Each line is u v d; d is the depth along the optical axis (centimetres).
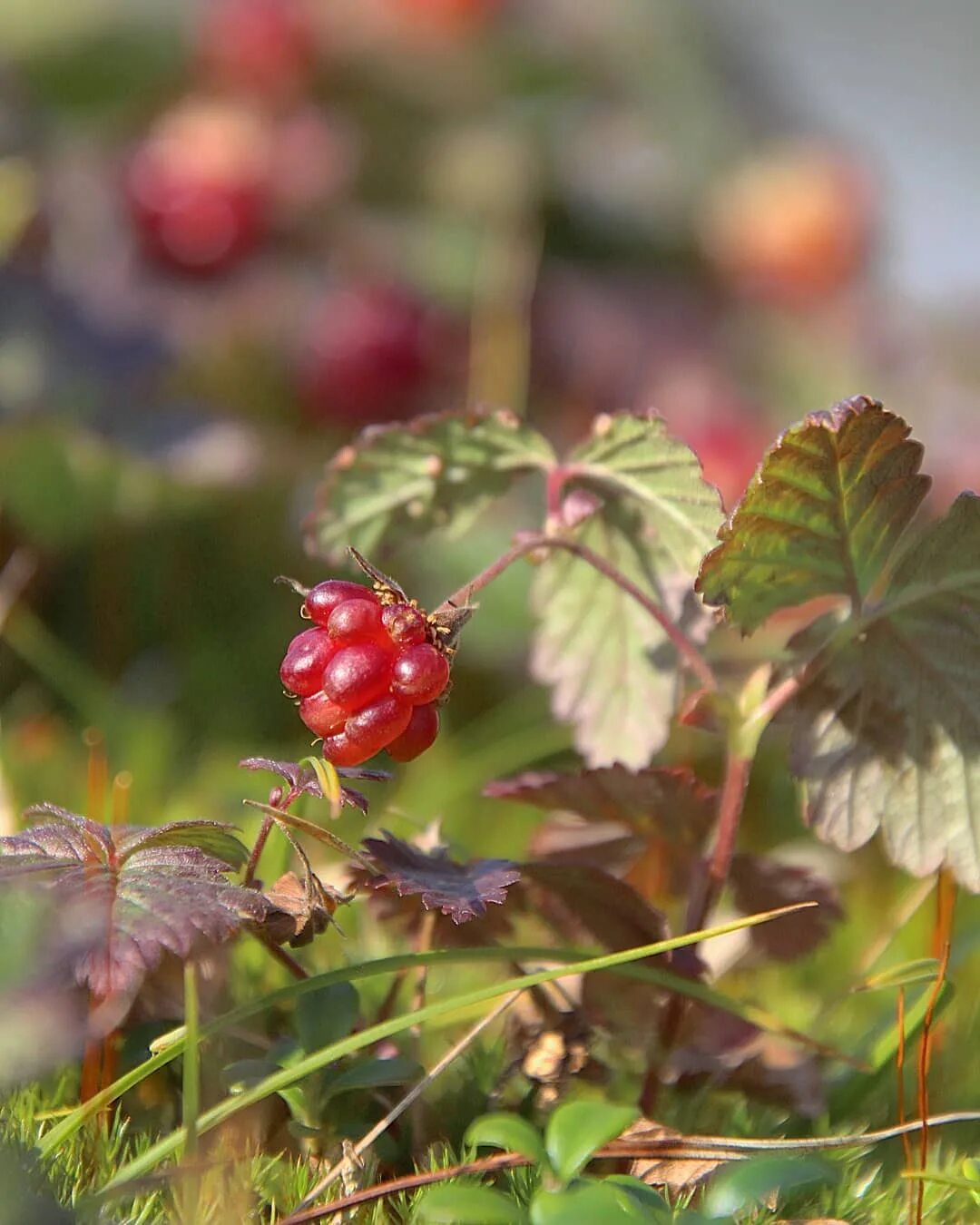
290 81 62
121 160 62
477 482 34
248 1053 32
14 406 49
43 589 50
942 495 58
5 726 42
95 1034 30
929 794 33
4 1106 31
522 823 41
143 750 41
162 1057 30
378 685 31
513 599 50
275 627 52
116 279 59
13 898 30
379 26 62
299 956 34
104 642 50
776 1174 30
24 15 61
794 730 33
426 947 33
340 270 62
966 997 36
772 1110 33
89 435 49
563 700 35
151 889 30
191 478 48
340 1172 31
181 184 59
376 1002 34
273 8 62
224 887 31
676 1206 31
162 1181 30
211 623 51
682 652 34
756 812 44
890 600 33
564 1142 30
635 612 35
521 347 62
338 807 31
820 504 32
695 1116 33
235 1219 30
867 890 39
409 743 31
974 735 33
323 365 59
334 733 31
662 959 33
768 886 34
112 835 31
